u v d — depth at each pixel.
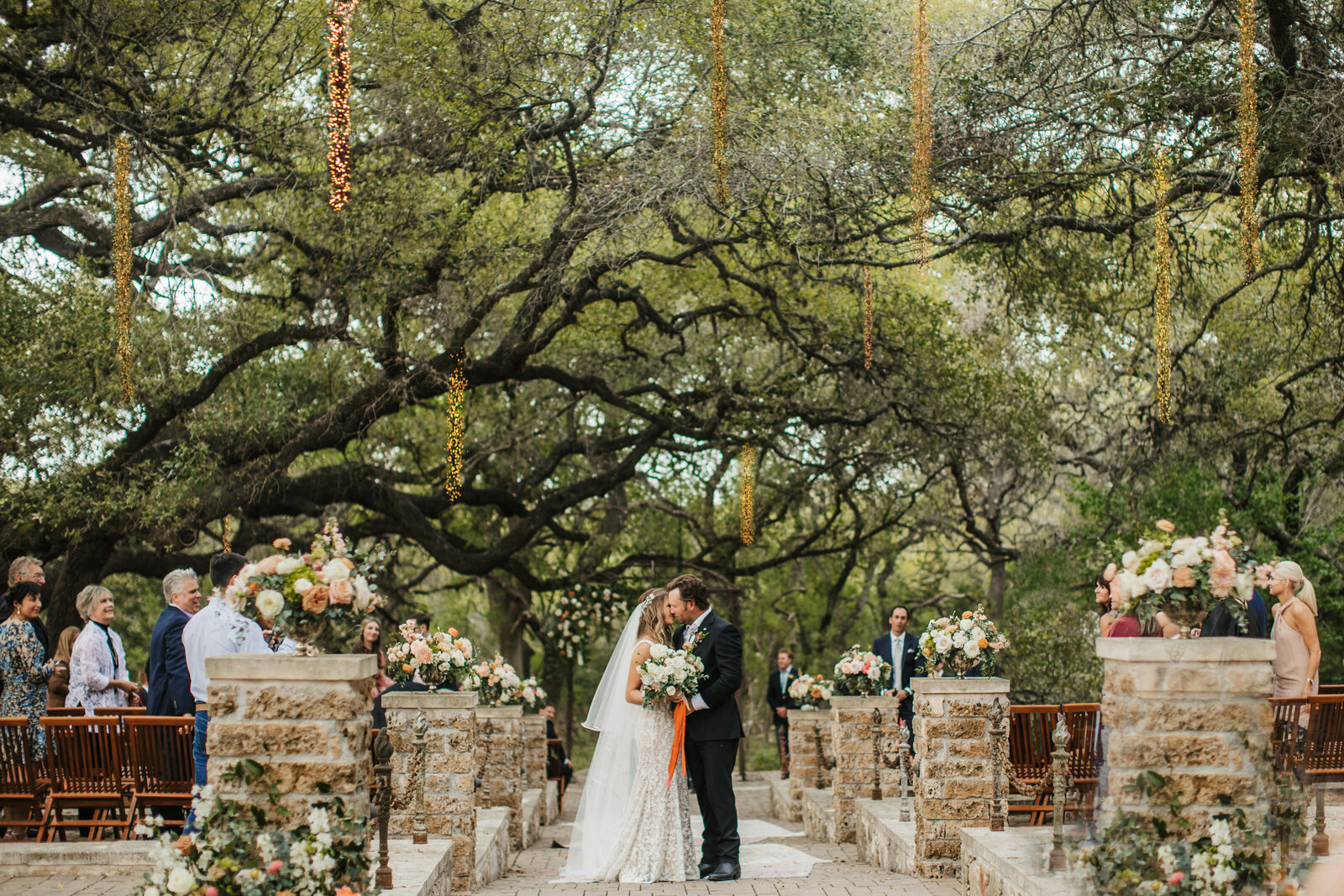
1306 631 8.14
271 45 14.85
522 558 26.61
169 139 14.80
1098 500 19.47
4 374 14.10
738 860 9.14
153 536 15.55
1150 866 4.96
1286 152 12.93
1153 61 13.72
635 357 22.48
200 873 4.84
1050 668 19.78
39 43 14.62
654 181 15.30
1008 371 21.94
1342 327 16.41
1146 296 18.02
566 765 18.09
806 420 21.02
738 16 15.34
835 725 11.73
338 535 5.77
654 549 25.91
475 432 23.27
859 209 15.91
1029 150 15.12
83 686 9.12
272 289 17.19
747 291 20.75
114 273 14.55
